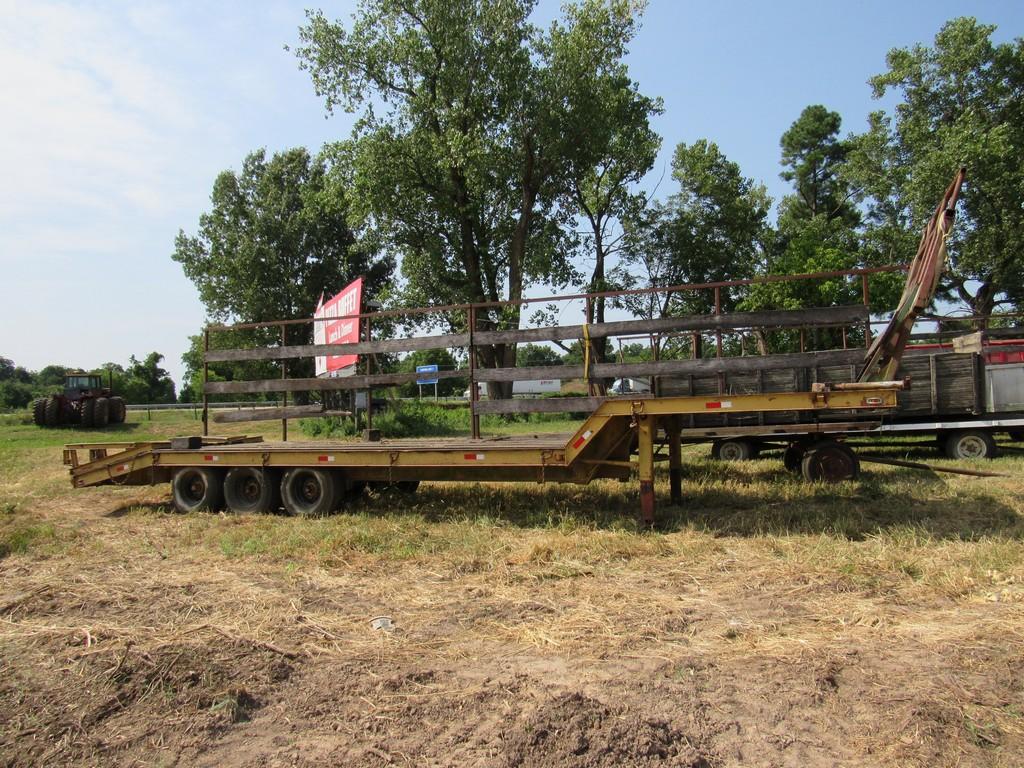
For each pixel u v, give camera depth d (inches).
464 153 980.6
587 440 277.9
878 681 135.3
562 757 110.9
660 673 141.6
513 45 1030.4
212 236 1636.3
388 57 1027.9
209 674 143.9
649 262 1379.2
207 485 349.1
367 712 129.5
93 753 119.0
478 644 161.8
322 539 267.9
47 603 198.7
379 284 1764.3
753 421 439.2
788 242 1467.8
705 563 223.1
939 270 260.5
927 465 350.6
